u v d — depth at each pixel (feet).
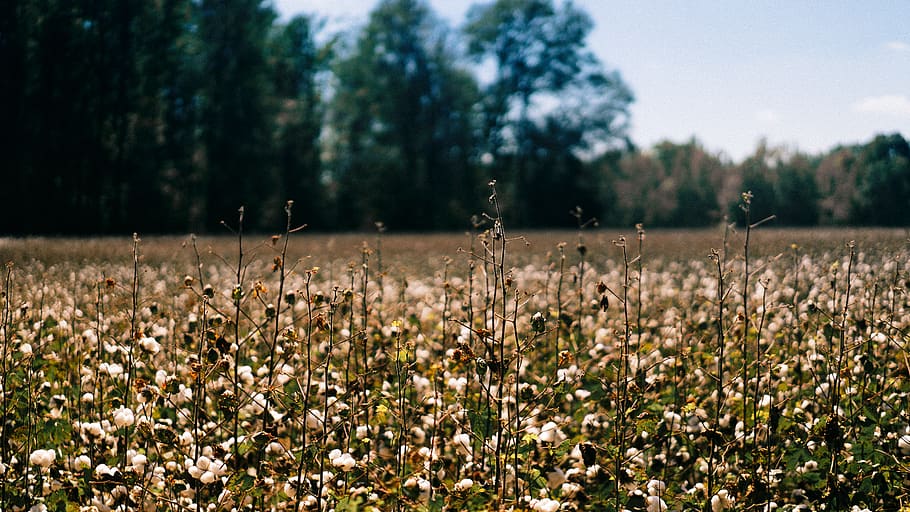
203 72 149.28
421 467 11.95
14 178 116.98
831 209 154.51
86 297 23.80
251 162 149.89
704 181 224.74
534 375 16.83
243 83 150.82
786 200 155.74
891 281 21.35
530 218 182.50
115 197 129.80
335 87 190.90
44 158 120.78
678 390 16.44
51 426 14.58
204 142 147.95
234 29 151.64
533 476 11.87
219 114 148.25
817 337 17.39
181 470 11.48
